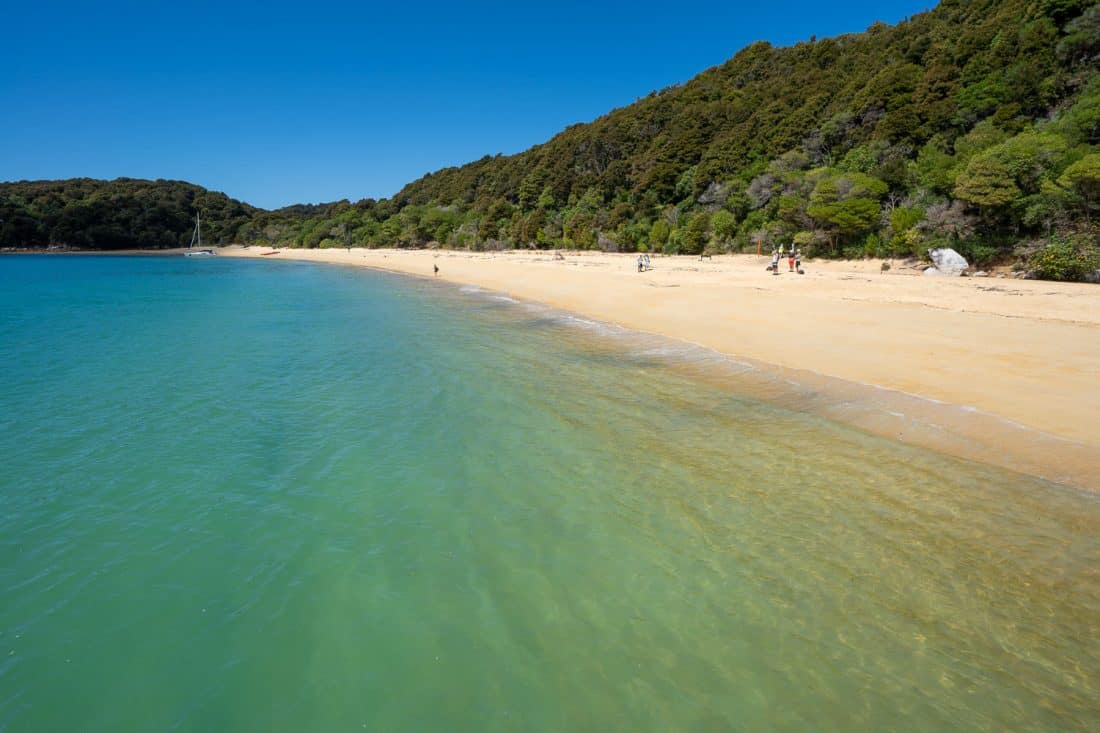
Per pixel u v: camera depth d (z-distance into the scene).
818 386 11.23
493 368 14.02
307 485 7.84
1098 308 16.52
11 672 4.66
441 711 4.28
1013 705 4.14
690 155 61.19
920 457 7.96
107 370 14.27
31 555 6.24
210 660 4.80
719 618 5.13
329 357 15.59
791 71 71.62
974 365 11.47
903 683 4.37
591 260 50.06
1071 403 9.26
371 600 5.50
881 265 30.84
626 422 9.90
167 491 7.69
